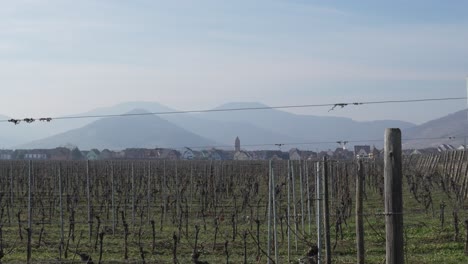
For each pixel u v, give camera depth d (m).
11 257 19.36
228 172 48.00
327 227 10.90
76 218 28.98
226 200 37.03
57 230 25.14
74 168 51.34
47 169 53.09
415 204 33.69
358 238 12.97
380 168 49.00
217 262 18.16
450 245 20.34
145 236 23.52
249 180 39.94
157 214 30.62
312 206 26.56
